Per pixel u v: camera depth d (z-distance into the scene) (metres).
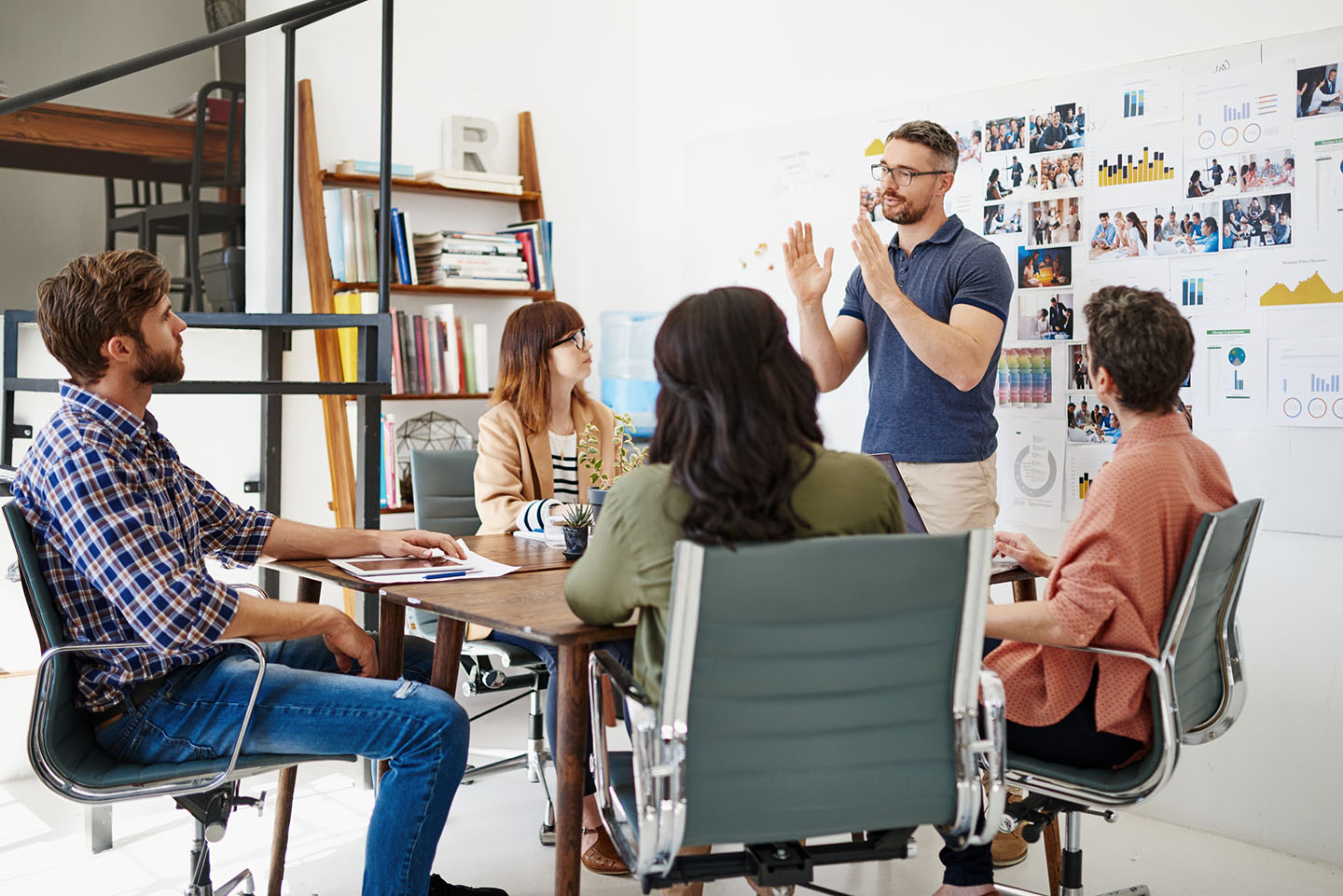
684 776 1.47
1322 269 2.78
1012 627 1.86
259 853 2.77
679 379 1.49
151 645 1.84
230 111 3.97
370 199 3.88
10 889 2.56
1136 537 1.80
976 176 3.42
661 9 4.42
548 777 3.32
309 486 3.94
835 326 3.16
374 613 3.51
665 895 1.95
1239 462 2.93
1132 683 1.82
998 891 2.25
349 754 1.95
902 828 1.65
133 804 3.12
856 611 1.48
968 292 2.83
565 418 3.05
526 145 4.26
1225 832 2.98
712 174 4.23
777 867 1.59
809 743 1.53
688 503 1.50
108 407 1.94
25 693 3.28
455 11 4.18
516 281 4.16
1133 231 3.10
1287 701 2.88
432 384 3.97
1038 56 3.28
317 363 3.89
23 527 1.80
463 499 3.17
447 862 2.72
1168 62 3.02
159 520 1.95
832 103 3.82
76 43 3.82
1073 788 1.89
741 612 1.43
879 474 1.58
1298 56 2.80
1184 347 1.87
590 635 1.68
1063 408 3.23
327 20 3.93
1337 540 2.78
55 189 3.79
